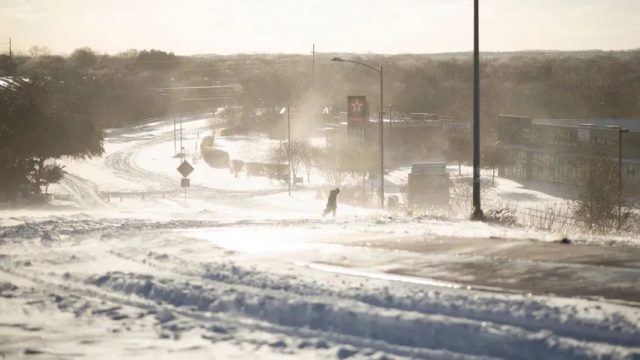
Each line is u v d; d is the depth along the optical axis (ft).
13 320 35.94
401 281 41.68
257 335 33.04
